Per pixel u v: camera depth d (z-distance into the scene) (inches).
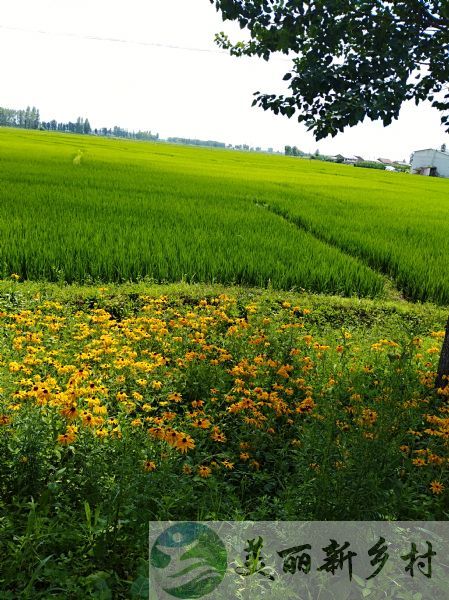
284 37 197.3
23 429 149.6
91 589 109.9
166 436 138.2
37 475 140.9
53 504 133.2
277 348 253.0
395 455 146.7
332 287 435.2
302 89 200.8
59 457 146.6
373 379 231.8
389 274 499.2
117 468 139.4
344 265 459.5
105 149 2178.9
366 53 203.5
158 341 259.0
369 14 196.4
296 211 742.5
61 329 279.0
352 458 135.9
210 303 361.1
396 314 373.4
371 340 302.4
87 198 670.5
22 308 311.6
